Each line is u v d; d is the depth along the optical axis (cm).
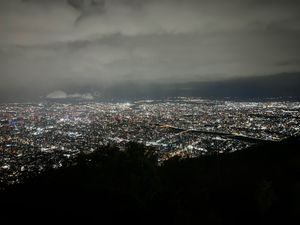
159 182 1243
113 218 1035
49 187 1282
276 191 1374
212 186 1479
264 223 1138
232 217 1186
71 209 1100
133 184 1180
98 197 1137
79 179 1291
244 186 1448
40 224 1052
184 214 1062
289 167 1745
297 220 1134
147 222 1017
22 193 1288
